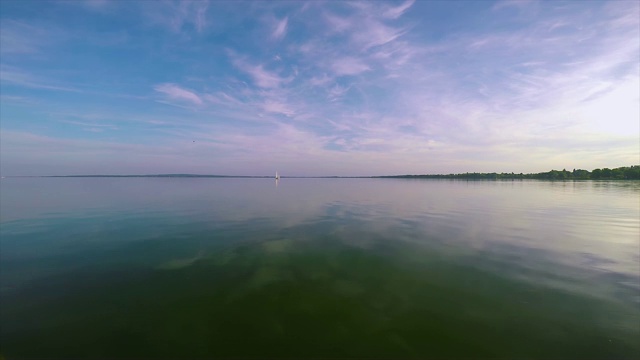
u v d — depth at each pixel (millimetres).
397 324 8375
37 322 8516
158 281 11227
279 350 7359
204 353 7273
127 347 7480
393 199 39562
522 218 23438
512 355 7094
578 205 31750
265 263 13000
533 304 9297
